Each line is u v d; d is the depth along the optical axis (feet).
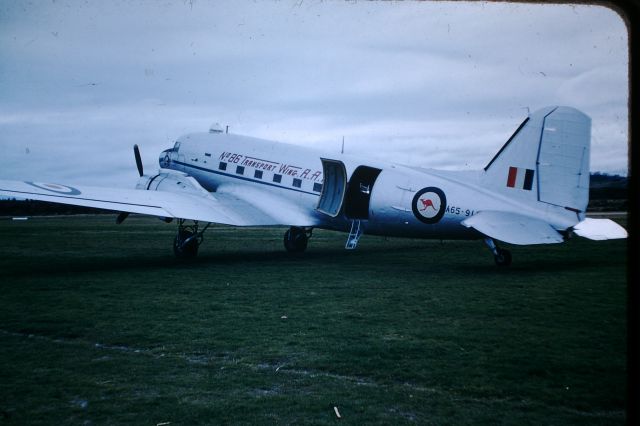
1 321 25.44
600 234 38.68
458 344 21.39
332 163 52.39
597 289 33.19
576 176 39.37
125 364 19.11
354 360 19.51
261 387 16.89
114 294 32.53
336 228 53.11
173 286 35.53
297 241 58.23
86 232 97.19
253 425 14.15
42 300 30.66
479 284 35.53
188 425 14.14
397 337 22.52
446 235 45.52
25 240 77.36
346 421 14.37
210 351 20.70
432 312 27.20
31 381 17.35
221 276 40.04
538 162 40.55
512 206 41.16
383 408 15.21
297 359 19.69
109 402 15.62
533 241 36.70
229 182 59.06
